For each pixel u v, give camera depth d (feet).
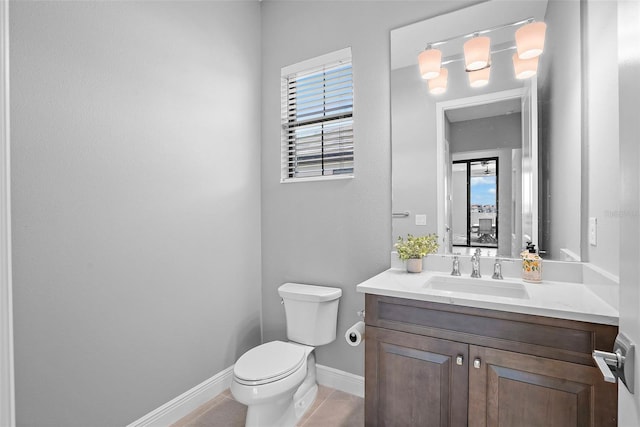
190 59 6.38
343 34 6.98
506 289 5.13
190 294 6.37
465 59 5.80
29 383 4.23
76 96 4.69
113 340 5.13
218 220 6.97
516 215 5.47
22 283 4.16
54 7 4.46
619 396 2.26
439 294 4.47
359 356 6.86
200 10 6.59
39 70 4.31
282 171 7.80
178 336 6.14
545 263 5.20
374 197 6.68
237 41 7.46
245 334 7.66
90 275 4.84
